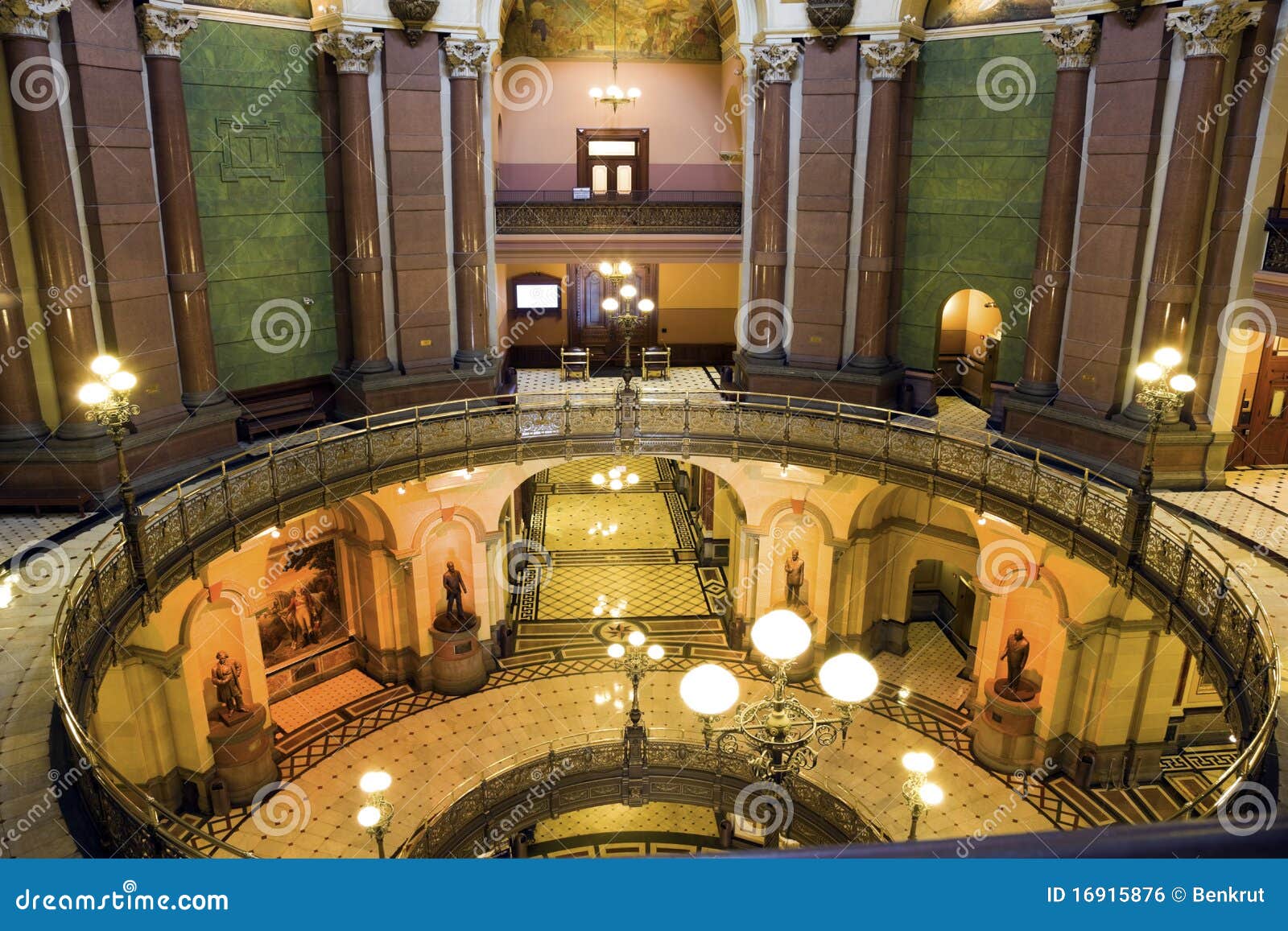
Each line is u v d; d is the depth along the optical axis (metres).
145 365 14.28
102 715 14.00
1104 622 14.98
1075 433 15.02
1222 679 9.05
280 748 16.72
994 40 16.12
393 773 16.12
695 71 22.80
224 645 15.65
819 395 18.11
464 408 17.00
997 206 16.56
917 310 17.94
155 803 6.35
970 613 20.00
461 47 16.83
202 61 15.05
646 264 22.05
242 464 15.14
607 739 16.80
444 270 17.62
